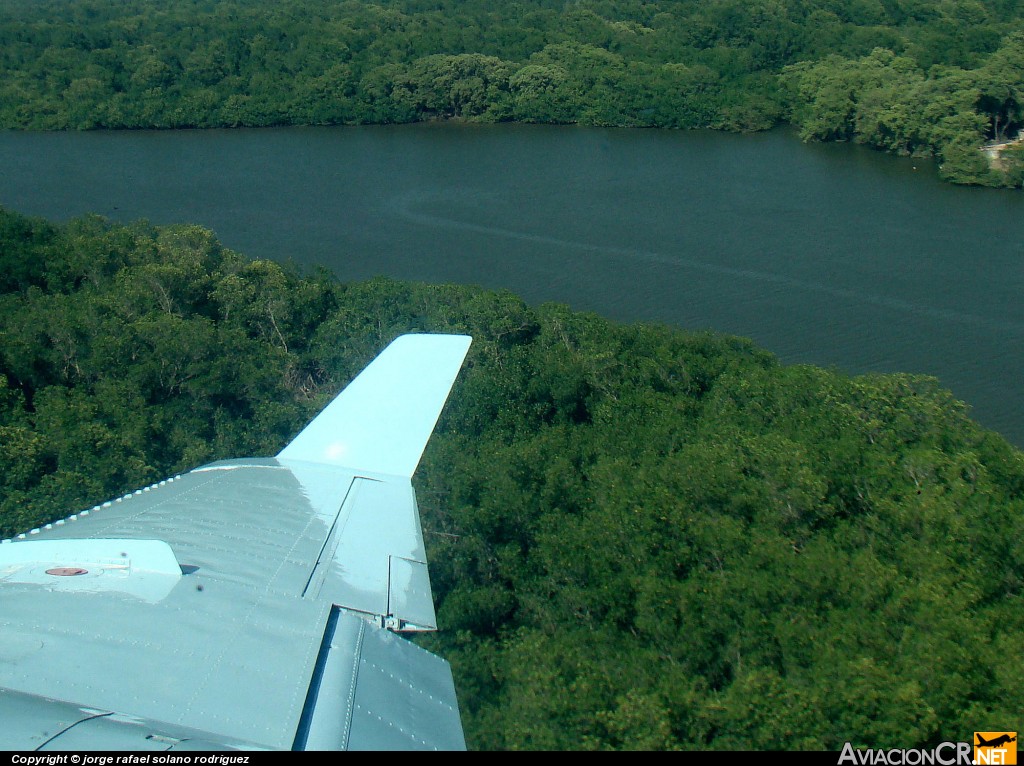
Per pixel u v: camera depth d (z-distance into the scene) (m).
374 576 5.16
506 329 25.77
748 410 21.44
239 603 4.75
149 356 21.03
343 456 6.33
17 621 4.43
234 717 3.90
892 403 20.92
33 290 26.67
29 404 21.16
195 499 5.86
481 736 10.02
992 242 50.25
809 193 59.38
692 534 14.34
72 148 70.69
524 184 62.16
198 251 29.17
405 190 60.78
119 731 3.66
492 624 13.73
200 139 74.75
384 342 25.05
